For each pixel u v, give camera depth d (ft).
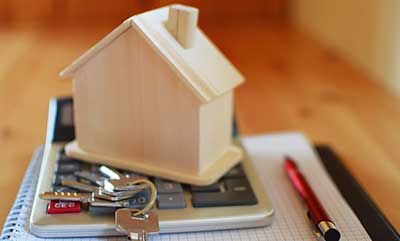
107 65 1.45
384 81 2.64
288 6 3.92
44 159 1.59
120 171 1.53
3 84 2.60
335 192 1.58
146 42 1.37
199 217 1.34
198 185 1.45
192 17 1.40
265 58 3.11
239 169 1.57
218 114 1.51
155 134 1.48
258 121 2.25
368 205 1.53
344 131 2.15
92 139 1.57
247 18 3.91
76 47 3.16
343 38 3.11
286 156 1.83
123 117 1.50
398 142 2.05
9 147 1.96
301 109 2.38
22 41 3.28
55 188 1.43
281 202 1.53
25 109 2.32
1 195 1.60
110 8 3.76
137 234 1.25
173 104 1.42
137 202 1.35
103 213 1.32
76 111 1.56
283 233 1.36
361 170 1.82
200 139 1.43
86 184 1.43
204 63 1.45
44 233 1.28
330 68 2.94
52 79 2.67
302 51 3.24
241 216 1.35
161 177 1.49
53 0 3.69
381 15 2.60
